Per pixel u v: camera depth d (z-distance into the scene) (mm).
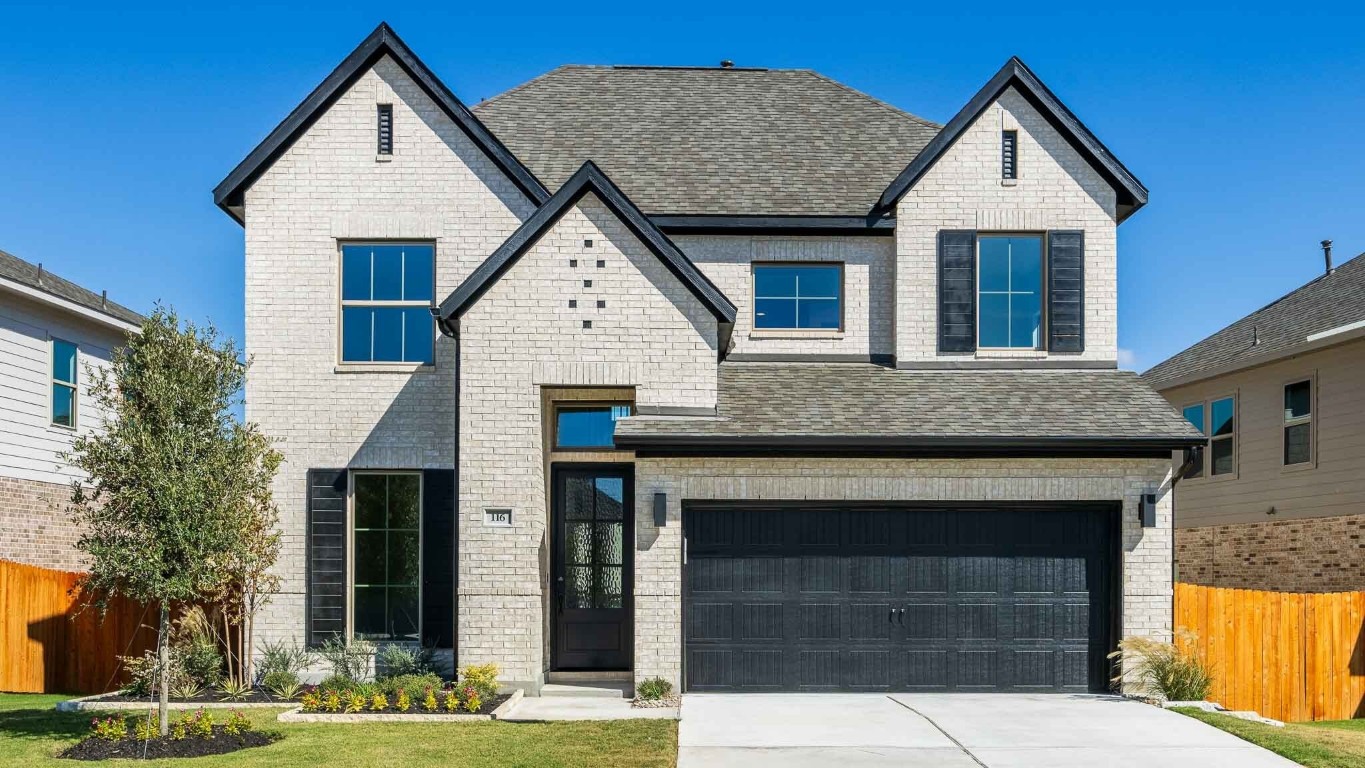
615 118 19422
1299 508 20906
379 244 15852
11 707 14148
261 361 15586
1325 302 22859
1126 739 11406
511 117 19391
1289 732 12016
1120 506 14375
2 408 19688
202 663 14391
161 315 11562
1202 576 24219
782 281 17203
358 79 15906
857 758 10492
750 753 10672
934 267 16625
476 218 15750
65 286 24156
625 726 11961
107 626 16797
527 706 13414
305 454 15508
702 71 21281
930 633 14328
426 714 12523
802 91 20609
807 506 14367
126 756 10594
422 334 15727
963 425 14242
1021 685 14297
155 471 10867
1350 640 15422
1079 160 16656
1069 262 16516
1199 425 24641
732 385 15648
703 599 14250
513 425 14320
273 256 15703
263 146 15633
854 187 17438
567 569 15594
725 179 17562
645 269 14500
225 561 11656
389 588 15430
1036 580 14430
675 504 14086
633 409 15148
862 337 16938
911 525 14438
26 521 20281
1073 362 16484
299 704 13469
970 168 16656
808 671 14227
